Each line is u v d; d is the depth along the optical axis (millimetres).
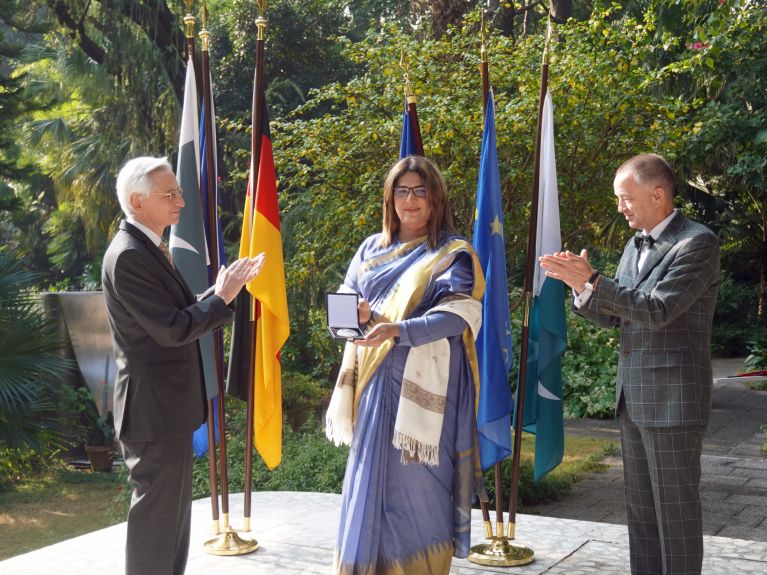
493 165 3865
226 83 14938
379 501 3039
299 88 15070
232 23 15164
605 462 8344
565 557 4012
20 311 8359
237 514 4812
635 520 3451
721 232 17922
